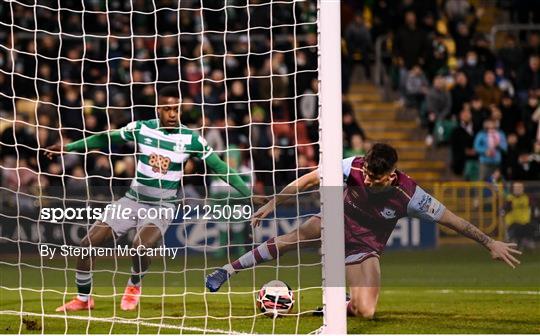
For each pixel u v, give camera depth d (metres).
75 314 24.05
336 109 19.75
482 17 65.88
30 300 27.64
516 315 23.95
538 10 61.72
